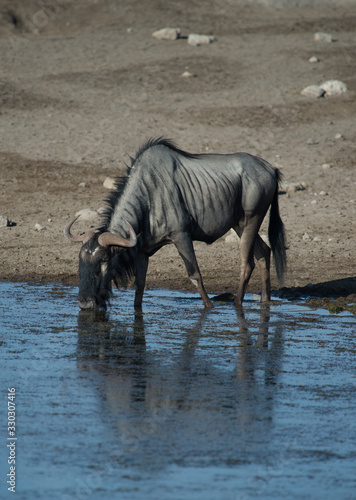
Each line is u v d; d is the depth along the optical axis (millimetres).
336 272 41594
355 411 20156
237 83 87188
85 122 75875
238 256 45625
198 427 18750
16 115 77125
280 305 34969
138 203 32312
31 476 15984
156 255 45875
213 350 26219
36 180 61031
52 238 49031
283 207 55938
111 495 15172
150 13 118938
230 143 70000
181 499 15031
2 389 21469
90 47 103375
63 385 21906
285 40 105375
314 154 68312
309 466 16641
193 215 33406
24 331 28781
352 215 54281
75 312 32594
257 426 18891
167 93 84250
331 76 89188
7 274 41562
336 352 26203
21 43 105688
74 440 17828
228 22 116062
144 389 21625
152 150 33188
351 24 115375
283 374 23391
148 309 33531
